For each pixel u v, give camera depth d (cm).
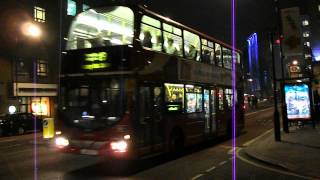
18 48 3600
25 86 3612
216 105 1880
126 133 1160
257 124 3067
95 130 1185
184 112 1534
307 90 2284
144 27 1267
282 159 1305
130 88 1179
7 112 3462
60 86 1267
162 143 1355
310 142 1688
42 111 3819
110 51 1209
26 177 1107
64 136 1234
